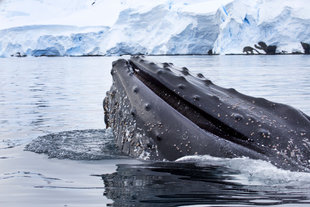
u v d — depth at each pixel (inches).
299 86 1617.9
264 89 1524.4
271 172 313.7
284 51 6609.3
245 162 330.3
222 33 7052.2
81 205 273.3
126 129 408.8
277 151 328.8
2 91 1760.6
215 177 321.4
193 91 389.4
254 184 300.2
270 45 6712.6
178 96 391.2
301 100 1156.5
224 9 7268.7
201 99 379.9
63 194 305.3
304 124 343.9
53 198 296.7
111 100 448.8
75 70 3681.1
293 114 353.4
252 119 355.9
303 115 355.6
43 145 520.4
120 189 304.3
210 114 368.5
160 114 379.9
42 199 295.9
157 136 373.7
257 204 255.1
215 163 342.0
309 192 277.4
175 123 370.0
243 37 6909.5
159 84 409.7
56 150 478.0
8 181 352.5
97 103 1250.6
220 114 366.0
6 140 631.2
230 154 339.3
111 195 290.5
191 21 7652.6
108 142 514.6
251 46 6835.6
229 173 329.1
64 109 1112.8
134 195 285.1
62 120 901.8
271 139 337.7
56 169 390.0
